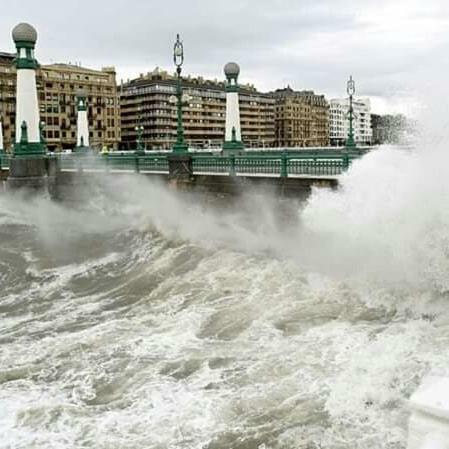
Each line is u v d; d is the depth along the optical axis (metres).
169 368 9.81
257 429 7.44
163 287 15.56
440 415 3.18
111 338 11.61
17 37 25.42
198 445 7.20
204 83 127.44
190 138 119.88
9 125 100.25
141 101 117.44
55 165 25.62
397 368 8.48
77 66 118.50
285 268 14.88
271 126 135.50
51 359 10.69
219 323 12.05
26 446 7.40
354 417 7.41
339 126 156.38
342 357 9.41
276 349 10.20
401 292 11.72
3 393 9.18
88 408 8.49
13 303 15.66
